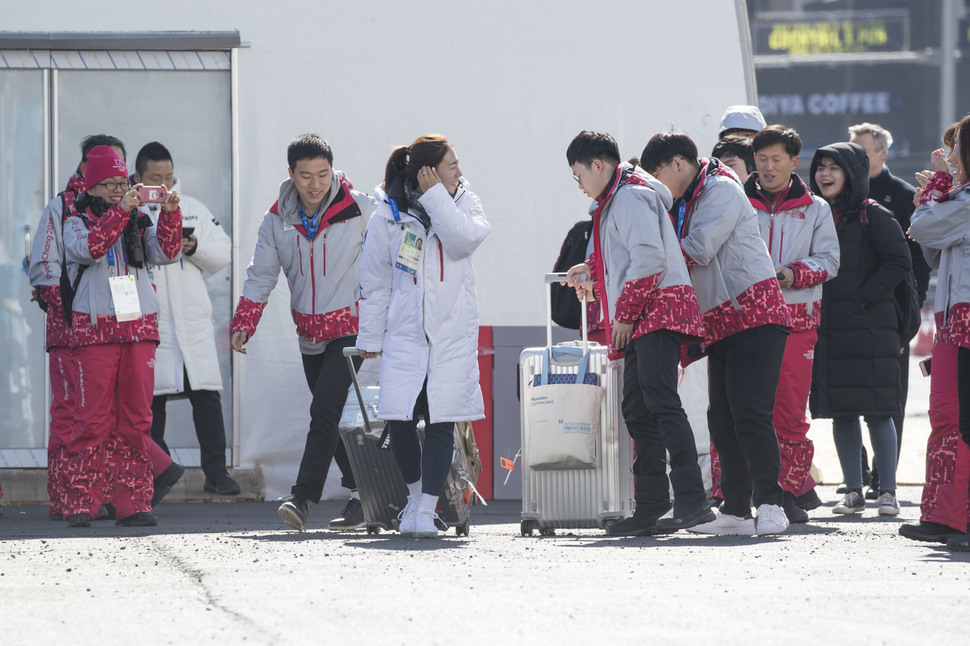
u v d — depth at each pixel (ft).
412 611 45.96
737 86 99.60
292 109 101.50
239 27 101.45
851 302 88.12
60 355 84.43
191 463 103.96
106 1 101.35
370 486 75.92
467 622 43.80
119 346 81.35
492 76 100.73
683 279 71.00
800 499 86.22
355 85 101.19
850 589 50.65
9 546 68.80
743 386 72.79
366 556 62.13
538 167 100.58
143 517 82.48
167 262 82.28
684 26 99.81
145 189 78.84
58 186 103.30
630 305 69.97
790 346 80.43
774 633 41.75
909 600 47.98
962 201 65.51
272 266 82.28
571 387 75.15
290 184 81.35
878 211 88.63
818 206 81.97
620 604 46.98
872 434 90.02
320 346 81.20
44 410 103.14
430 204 68.95
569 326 86.38
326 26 101.24
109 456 82.79
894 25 634.43
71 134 103.30
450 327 70.13
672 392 71.41
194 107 103.65
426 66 100.89
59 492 85.56
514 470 101.45
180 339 98.32
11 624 45.29
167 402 104.17
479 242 70.03
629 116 100.12
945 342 68.08
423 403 71.67
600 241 73.51
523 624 43.37
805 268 79.41
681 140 73.20
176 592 51.62
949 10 622.13
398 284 70.69
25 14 101.24
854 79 638.53
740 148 87.25
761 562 59.26
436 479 70.90
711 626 42.91
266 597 49.73
